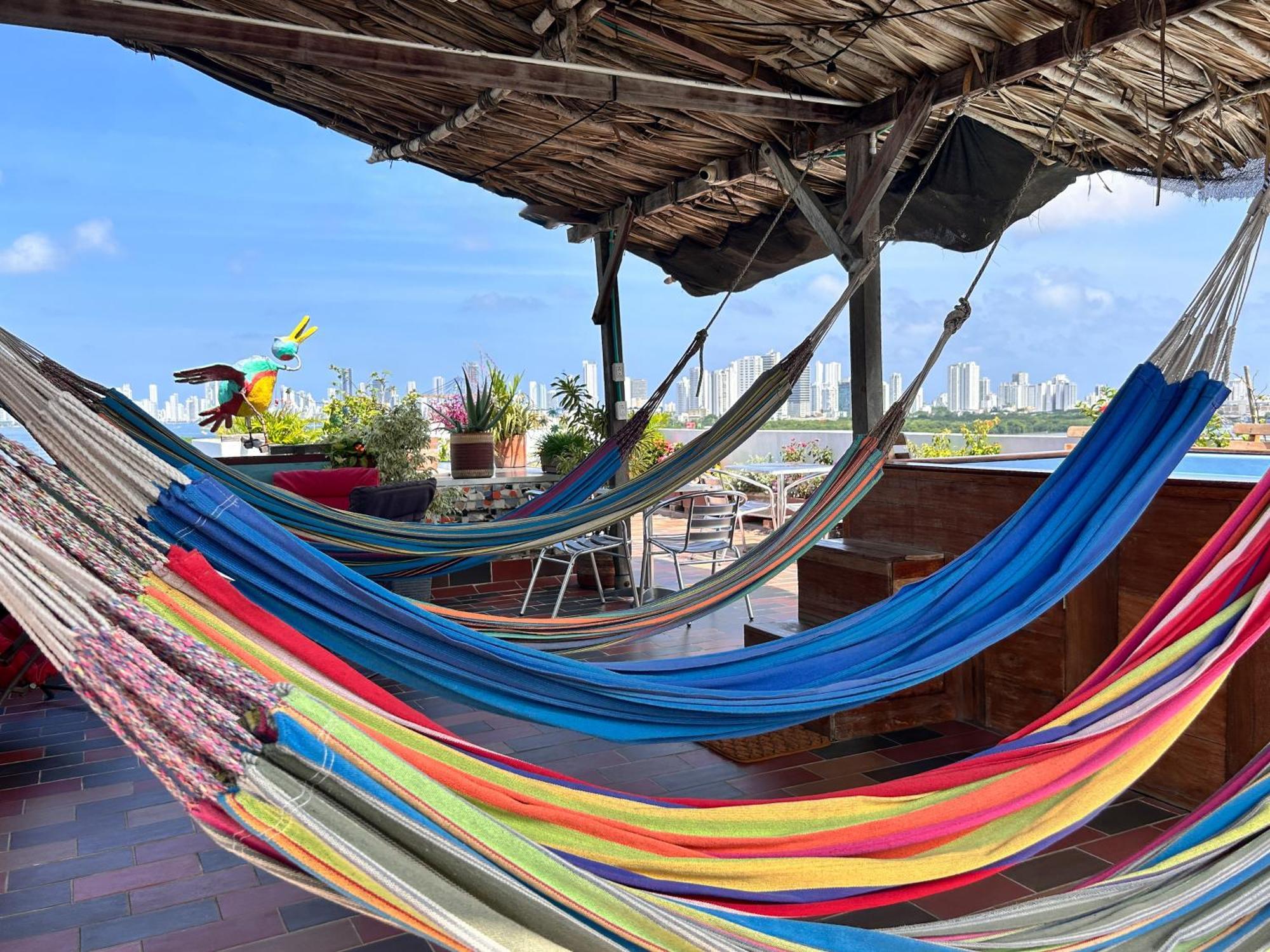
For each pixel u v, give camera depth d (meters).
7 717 4.14
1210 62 3.28
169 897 2.59
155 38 3.17
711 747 3.63
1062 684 3.45
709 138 4.73
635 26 3.59
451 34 3.68
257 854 1.06
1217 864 1.90
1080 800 1.75
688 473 3.80
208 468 3.01
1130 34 2.98
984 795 1.73
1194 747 3.00
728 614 5.87
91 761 3.60
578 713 2.01
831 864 1.58
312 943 2.36
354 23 3.62
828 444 10.64
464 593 6.70
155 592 1.24
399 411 6.88
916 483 4.06
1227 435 6.52
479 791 1.38
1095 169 4.22
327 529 3.29
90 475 1.52
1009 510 3.62
